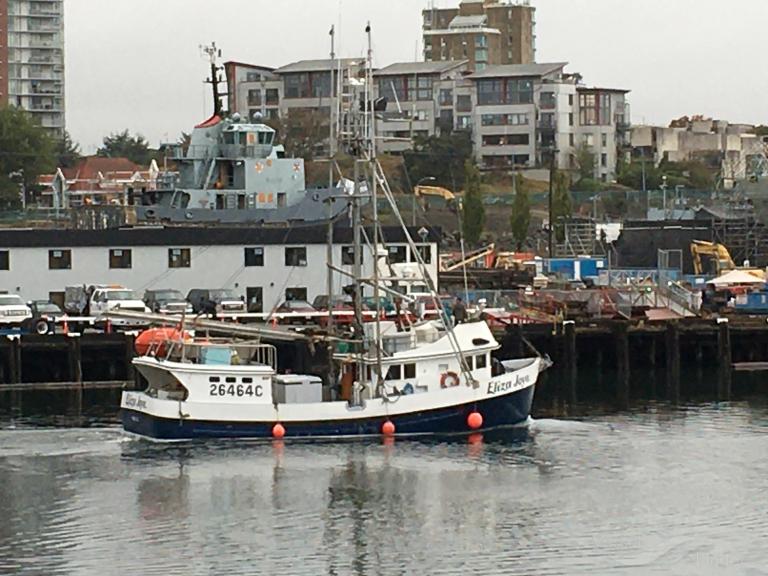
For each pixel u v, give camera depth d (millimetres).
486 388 117688
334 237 170875
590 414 129375
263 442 114250
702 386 147000
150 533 92312
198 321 118438
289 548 89500
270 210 191125
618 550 88875
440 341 116750
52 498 99938
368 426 115750
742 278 181875
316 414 114812
